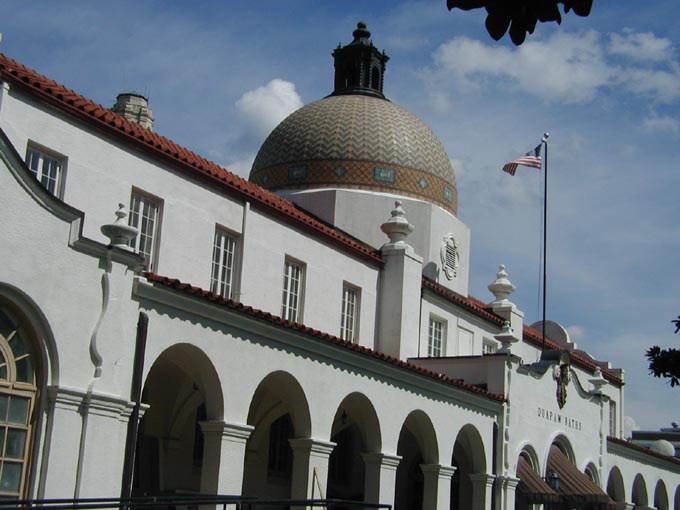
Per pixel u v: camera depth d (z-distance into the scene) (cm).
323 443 2048
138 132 2064
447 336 3106
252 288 2341
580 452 3278
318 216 3234
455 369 2850
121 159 1995
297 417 2044
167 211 2105
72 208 1517
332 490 2823
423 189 3331
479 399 2666
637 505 4038
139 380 1630
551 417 3086
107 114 1995
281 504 1548
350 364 2170
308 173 3328
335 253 2675
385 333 2823
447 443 2522
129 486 1606
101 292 1573
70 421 1504
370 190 3275
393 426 2311
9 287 1432
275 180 3397
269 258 2414
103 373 1559
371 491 2253
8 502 1222
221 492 1784
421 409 2428
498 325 3441
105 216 1945
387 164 3300
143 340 1645
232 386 1831
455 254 3391
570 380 3247
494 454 2750
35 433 1473
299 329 1981
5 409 1441
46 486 1459
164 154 2091
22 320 1471
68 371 1507
